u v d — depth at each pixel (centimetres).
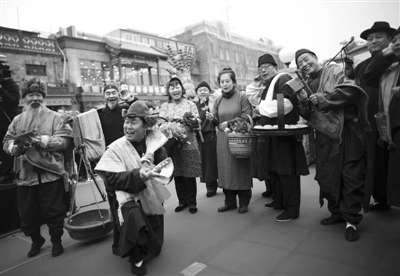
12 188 354
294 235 274
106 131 342
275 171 341
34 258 276
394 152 254
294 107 300
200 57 2292
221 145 355
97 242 299
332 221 291
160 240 250
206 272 222
